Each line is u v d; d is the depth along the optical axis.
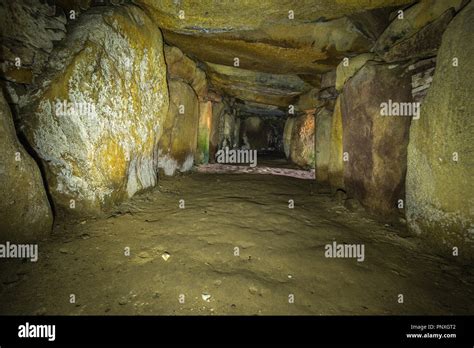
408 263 3.14
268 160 15.48
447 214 3.28
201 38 5.88
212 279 2.52
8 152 2.66
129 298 2.20
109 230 3.38
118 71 4.12
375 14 4.62
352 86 5.27
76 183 3.56
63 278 2.41
